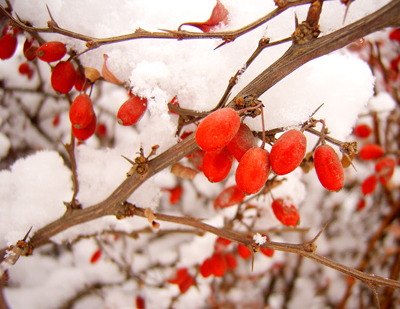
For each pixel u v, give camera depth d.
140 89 0.09
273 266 0.21
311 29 0.07
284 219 0.11
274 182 0.11
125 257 0.20
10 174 0.11
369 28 0.07
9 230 0.10
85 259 0.19
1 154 0.17
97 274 0.19
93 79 0.09
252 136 0.08
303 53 0.07
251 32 0.09
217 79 0.09
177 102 0.10
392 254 0.20
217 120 0.07
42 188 0.11
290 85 0.09
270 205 0.14
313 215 0.22
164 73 0.09
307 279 0.22
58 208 0.11
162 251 0.20
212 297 0.20
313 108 0.10
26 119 0.19
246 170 0.07
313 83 0.10
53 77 0.09
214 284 0.20
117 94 0.20
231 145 0.08
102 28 0.10
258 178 0.07
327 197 0.22
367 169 0.21
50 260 0.19
